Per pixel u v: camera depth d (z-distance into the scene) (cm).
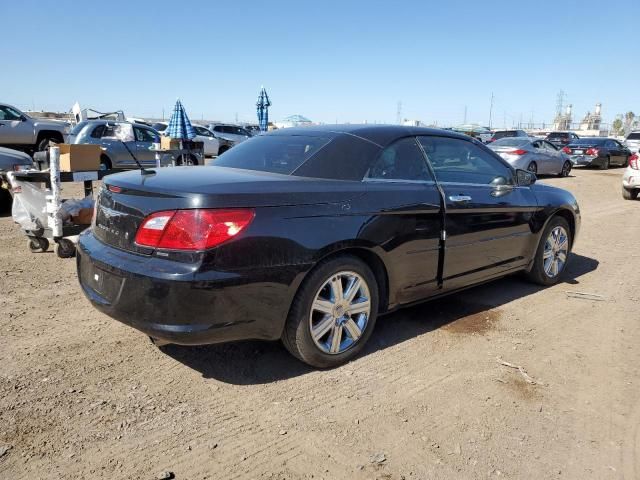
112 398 306
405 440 277
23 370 334
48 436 269
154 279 283
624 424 298
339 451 267
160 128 3020
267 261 297
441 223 396
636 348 398
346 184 346
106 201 333
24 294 471
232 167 387
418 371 351
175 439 271
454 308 471
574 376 352
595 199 1312
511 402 317
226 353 367
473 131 4262
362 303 354
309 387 326
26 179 592
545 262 536
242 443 271
